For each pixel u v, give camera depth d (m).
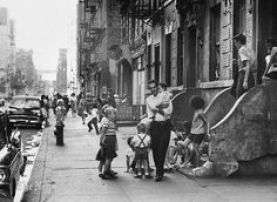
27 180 10.96
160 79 24.56
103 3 50.72
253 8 13.82
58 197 9.29
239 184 10.29
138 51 31.80
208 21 17.66
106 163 11.23
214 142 11.10
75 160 14.23
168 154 12.11
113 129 11.41
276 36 13.69
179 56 21.58
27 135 23.94
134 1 27.14
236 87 12.87
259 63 13.51
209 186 10.10
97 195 9.43
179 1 19.77
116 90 43.16
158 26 25.31
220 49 16.58
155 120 10.86
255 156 11.21
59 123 18.75
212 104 12.98
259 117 11.23
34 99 29.25
